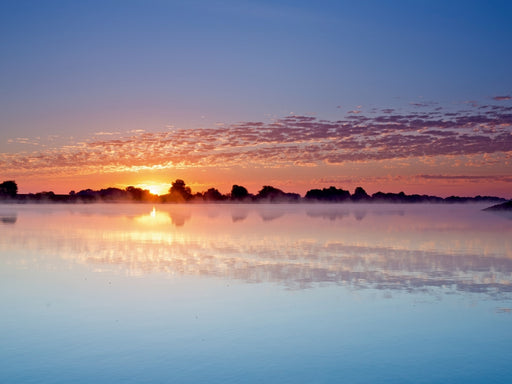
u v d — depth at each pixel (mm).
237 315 13359
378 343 11102
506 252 26797
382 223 53938
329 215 76688
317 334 11703
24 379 9141
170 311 13781
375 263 22641
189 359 10117
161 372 9461
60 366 9750
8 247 28781
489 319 13023
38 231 40938
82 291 16312
